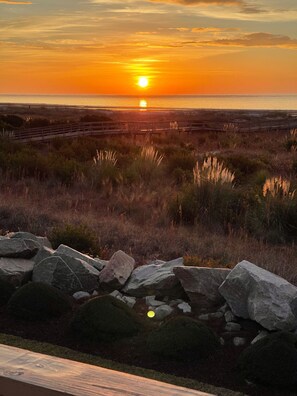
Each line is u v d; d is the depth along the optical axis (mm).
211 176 11477
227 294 5312
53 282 6027
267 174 15805
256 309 4941
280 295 5055
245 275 5219
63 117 62438
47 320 5301
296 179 16188
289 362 4160
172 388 1457
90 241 7926
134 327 4996
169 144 28969
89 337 4902
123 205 12008
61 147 23688
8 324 5242
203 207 10992
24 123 38375
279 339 4367
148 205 12242
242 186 14680
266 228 10016
